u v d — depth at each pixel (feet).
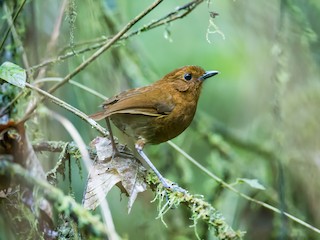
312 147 40.32
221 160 42.06
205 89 47.91
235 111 47.03
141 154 29.27
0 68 23.95
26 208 23.21
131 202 24.48
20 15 30.58
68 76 26.58
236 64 47.11
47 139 29.63
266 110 45.09
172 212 38.73
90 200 23.97
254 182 27.58
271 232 39.73
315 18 40.63
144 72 40.98
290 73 40.06
